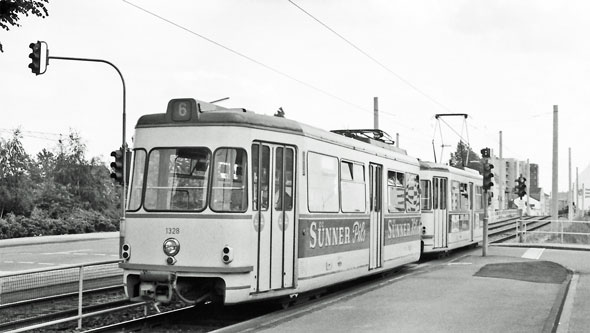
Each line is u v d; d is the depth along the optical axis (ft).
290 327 35.86
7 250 112.16
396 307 42.57
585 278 61.00
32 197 163.32
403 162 66.80
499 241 123.44
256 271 40.24
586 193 210.38
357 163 54.49
